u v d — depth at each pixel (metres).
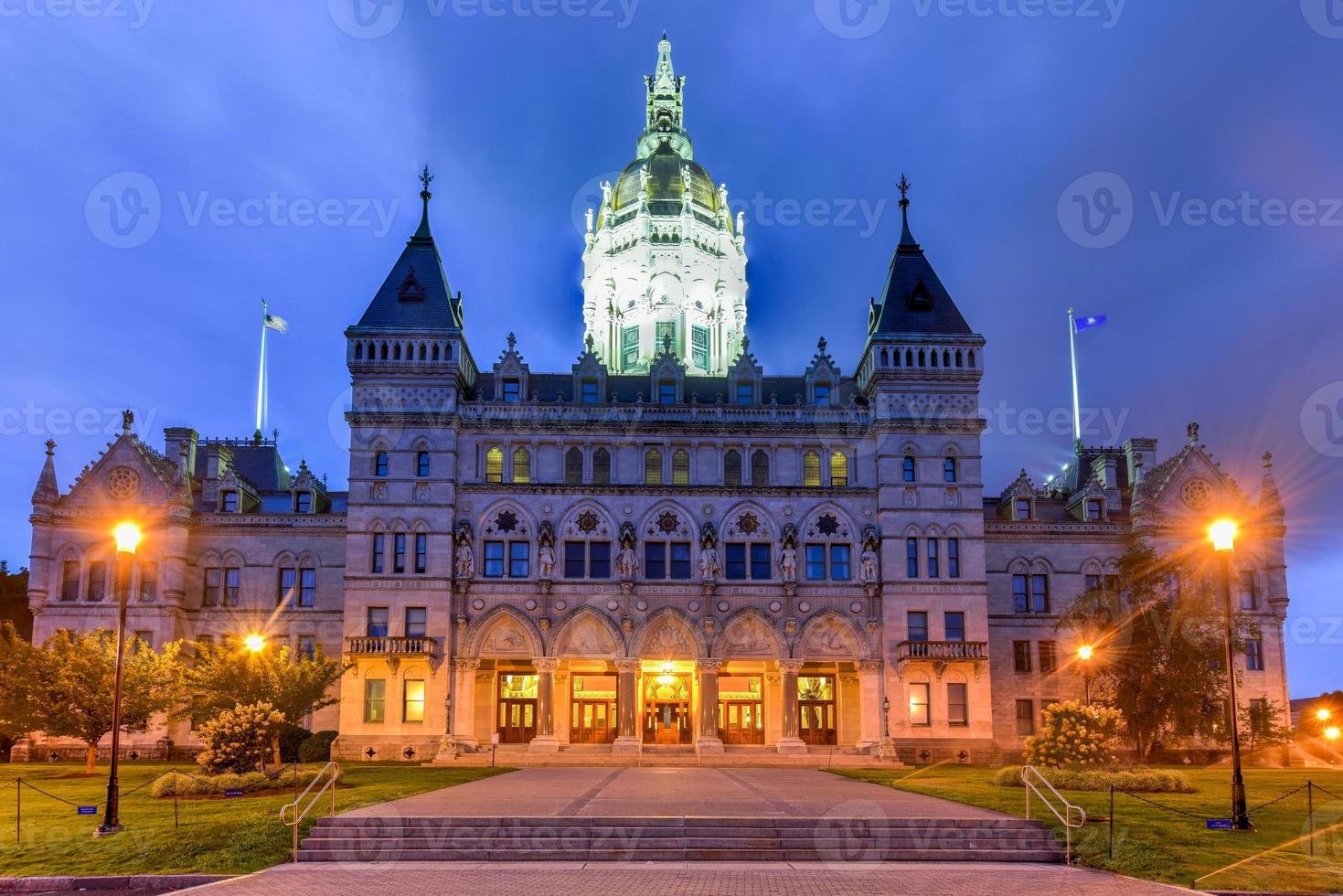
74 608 79.50
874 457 79.31
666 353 82.00
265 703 49.72
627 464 78.75
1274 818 38.81
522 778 54.72
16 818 40.03
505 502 77.56
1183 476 84.00
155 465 82.25
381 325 78.44
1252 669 82.44
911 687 75.69
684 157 116.44
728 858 34.53
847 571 77.81
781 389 85.19
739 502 78.25
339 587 82.50
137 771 61.44
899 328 80.19
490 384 86.44
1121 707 72.06
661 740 78.81
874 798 43.72
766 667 79.19
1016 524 85.00
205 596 82.19
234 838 35.72
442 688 74.00
